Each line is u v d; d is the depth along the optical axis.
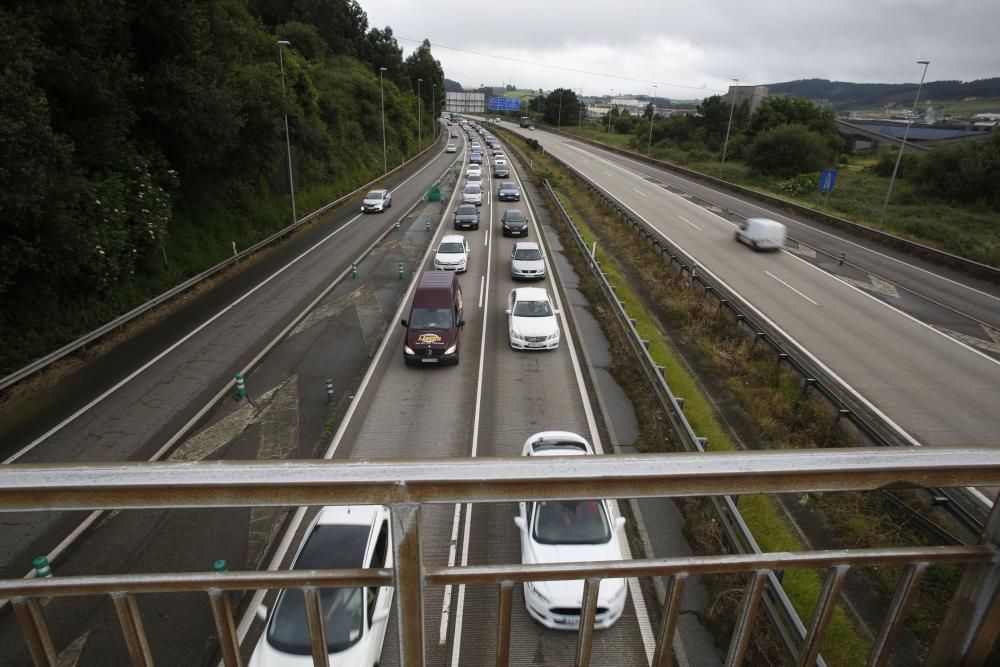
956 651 2.20
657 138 85.81
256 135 27.59
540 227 35.47
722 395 15.27
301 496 1.81
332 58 65.19
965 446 1.97
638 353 16.31
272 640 7.39
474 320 20.88
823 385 13.98
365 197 40.69
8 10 15.90
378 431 13.89
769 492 1.90
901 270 25.61
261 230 31.17
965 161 42.28
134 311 19.53
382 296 23.17
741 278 24.20
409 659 2.07
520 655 8.12
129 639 2.07
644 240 30.16
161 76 21.41
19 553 10.03
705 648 8.14
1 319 16.09
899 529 10.15
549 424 14.12
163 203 21.91
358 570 1.95
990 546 2.05
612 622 8.33
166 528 10.64
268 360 17.48
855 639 8.07
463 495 1.82
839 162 61.53
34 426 13.86
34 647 2.08
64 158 15.70
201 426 14.03
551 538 8.93
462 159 70.56
